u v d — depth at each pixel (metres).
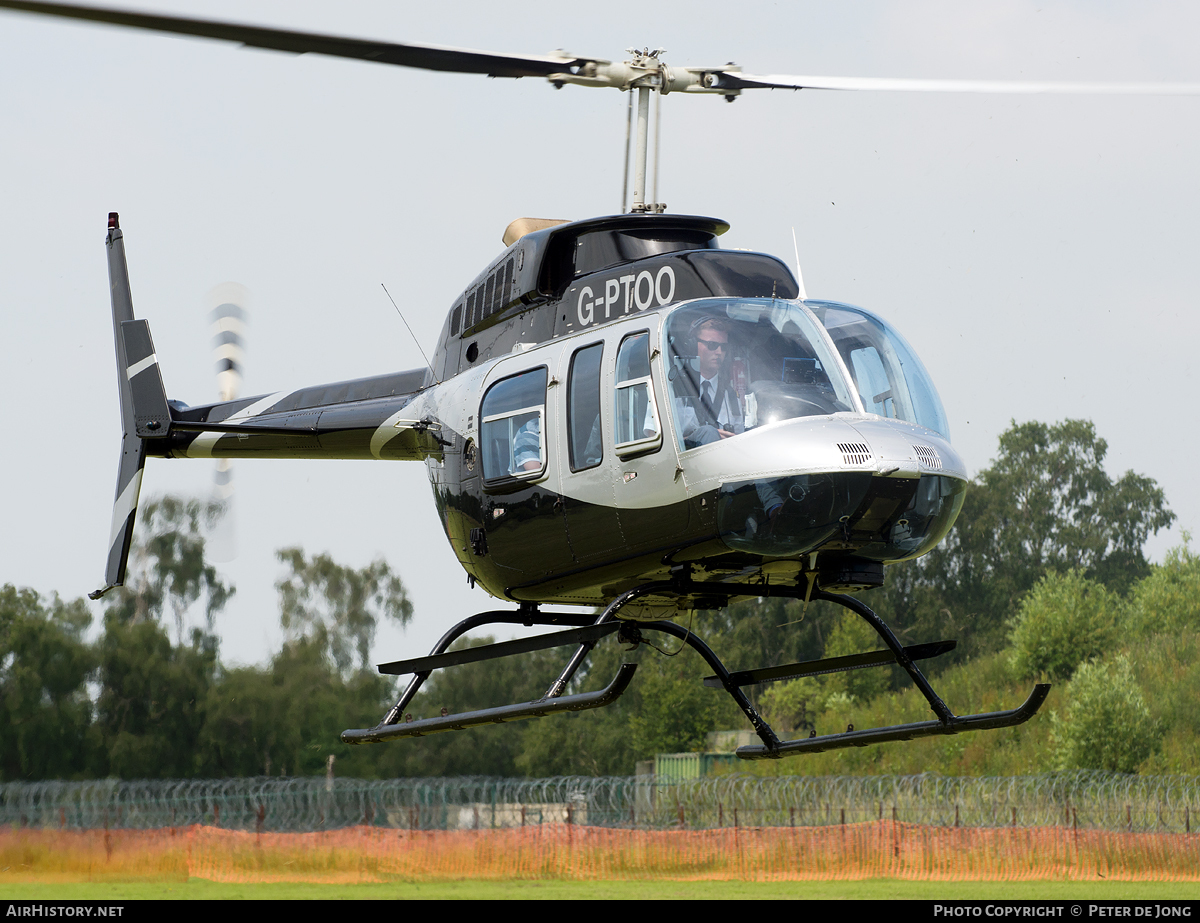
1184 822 89.00
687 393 32.06
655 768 197.75
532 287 37.38
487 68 33.66
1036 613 199.25
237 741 154.62
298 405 51.59
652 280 34.91
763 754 39.44
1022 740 159.62
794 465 30.23
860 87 36.53
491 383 37.75
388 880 76.75
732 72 38.12
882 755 168.75
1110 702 144.75
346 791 85.81
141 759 150.25
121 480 54.97
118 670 154.75
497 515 37.16
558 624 41.88
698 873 80.06
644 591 34.22
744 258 34.78
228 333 59.06
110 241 58.34
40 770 148.88
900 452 30.61
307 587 197.50
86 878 76.75
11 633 153.12
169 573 196.12
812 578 35.31
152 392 53.94
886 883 74.69
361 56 29.75
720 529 31.39
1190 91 32.28
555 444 35.03
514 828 81.69
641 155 38.06
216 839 80.06
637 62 37.53
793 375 32.28
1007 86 34.19
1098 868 81.25
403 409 45.47
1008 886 72.25
